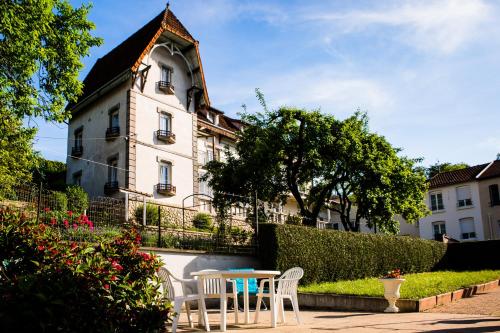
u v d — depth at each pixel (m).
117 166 24.59
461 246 26.45
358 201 24.84
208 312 11.69
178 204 25.92
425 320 8.55
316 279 15.80
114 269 5.59
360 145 21.52
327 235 16.88
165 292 6.43
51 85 17.02
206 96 28.23
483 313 9.72
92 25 17.88
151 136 25.33
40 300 4.75
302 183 23.25
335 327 7.83
